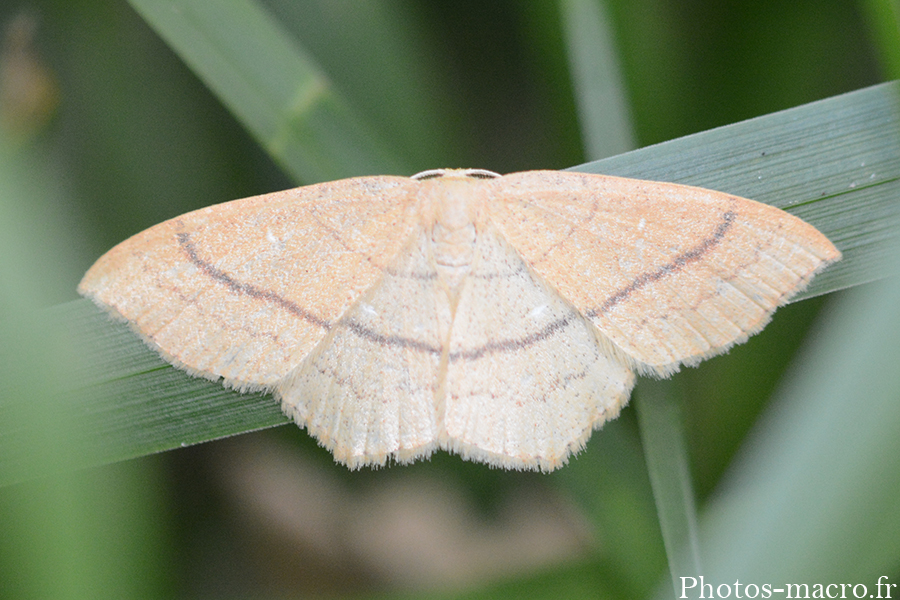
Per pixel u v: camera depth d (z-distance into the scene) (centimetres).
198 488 12
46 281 12
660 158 12
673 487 12
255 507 13
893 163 12
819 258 11
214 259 11
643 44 12
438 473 13
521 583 12
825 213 12
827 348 11
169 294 11
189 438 12
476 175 13
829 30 12
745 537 11
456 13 13
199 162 13
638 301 11
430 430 12
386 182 12
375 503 13
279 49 12
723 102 12
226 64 12
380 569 13
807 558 11
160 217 12
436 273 12
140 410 12
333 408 12
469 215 12
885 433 11
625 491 12
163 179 13
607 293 11
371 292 12
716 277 11
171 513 12
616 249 11
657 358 11
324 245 11
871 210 12
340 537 13
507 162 13
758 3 12
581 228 11
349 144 12
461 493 13
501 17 13
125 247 11
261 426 12
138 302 11
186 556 12
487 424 12
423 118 13
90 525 11
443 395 12
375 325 12
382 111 13
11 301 12
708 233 11
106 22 13
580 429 12
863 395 11
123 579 12
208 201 13
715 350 11
